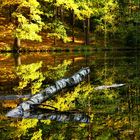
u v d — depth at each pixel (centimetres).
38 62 2772
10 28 4266
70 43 5075
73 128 848
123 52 4553
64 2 4781
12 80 1731
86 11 5141
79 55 3775
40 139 755
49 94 1260
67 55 3734
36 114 1017
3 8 4578
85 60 3084
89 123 901
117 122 908
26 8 4256
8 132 817
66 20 6112
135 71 2234
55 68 2327
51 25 4706
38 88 1482
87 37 5231
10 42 4284
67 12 6097
